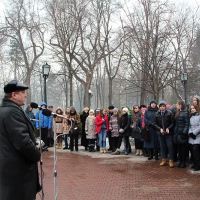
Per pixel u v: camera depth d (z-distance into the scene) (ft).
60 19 61.57
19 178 9.91
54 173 12.80
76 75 78.38
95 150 39.45
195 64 74.18
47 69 46.09
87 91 77.25
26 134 9.96
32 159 10.16
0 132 10.07
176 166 27.50
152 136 30.48
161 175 23.88
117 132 36.32
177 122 26.37
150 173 24.71
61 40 64.28
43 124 37.65
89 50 79.20
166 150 28.32
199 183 21.01
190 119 25.59
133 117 34.83
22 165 10.02
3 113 10.03
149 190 19.47
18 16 79.92
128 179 22.68
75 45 63.62
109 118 37.73
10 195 9.77
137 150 34.71
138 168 26.91
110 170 26.18
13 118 9.93
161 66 57.67
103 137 37.14
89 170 26.25
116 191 19.36
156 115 28.17
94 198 17.88
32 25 77.25
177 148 29.22
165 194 18.48
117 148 35.76
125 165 28.48
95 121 37.29
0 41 80.48
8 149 9.93
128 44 82.74
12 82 10.64
